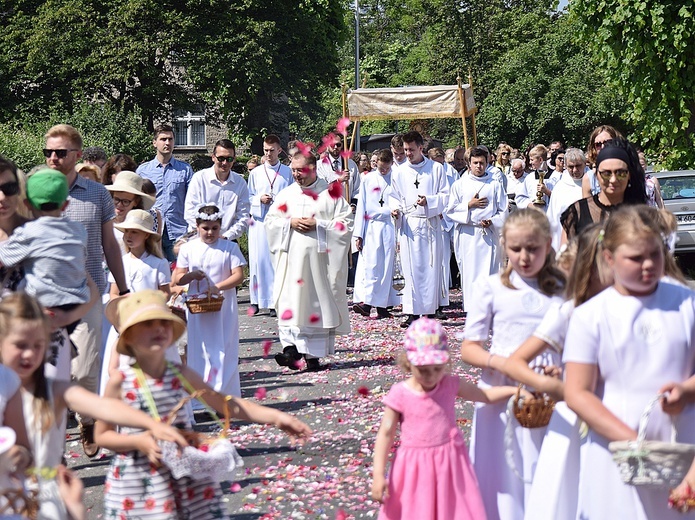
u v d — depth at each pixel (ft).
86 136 88.63
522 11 193.98
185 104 133.59
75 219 22.80
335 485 20.88
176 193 42.01
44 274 18.53
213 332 28.12
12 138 72.84
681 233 65.51
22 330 12.44
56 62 128.36
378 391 30.22
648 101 76.33
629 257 12.40
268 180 50.06
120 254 23.73
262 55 128.26
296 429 14.11
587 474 13.00
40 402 13.12
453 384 15.28
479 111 158.81
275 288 34.30
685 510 11.87
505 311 15.85
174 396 14.32
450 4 189.06
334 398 29.55
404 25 237.86
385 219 47.39
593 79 145.38
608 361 12.76
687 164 76.28
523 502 15.57
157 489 13.79
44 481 11.76
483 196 45.83
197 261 28.12
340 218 34.53
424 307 45.34
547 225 15.71
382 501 14.94
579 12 78.18
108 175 31.32
